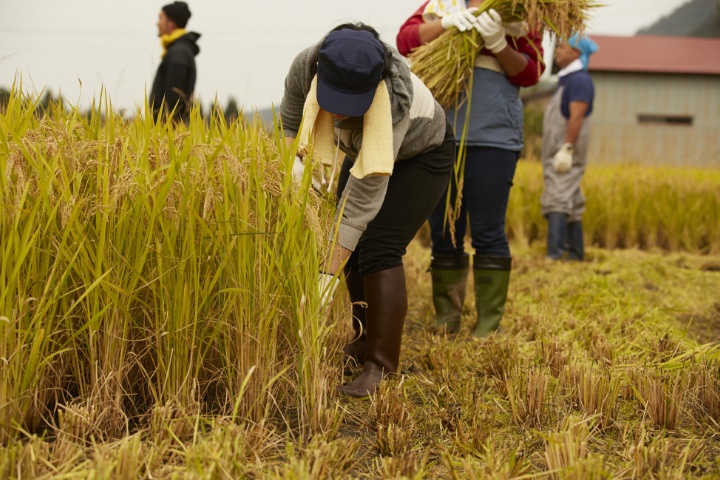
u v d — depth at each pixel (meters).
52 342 2.21
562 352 3.16
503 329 3.91
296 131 2.74
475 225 3.75
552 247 6.62
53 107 2.44
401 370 3.04
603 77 23.33
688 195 8.00
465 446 2.19
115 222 2.17
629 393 2.72
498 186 3.69
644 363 2.91
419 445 2.28
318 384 2.31
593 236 8.29
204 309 2.31
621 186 8.25
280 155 2.35
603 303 4.54
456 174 3.46
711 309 4.67
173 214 2.18
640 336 3.65
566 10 3.45
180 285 2.20
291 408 2.50
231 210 2.23
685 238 7.89
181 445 2.01
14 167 2.03
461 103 3.58
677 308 4.61
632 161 10.79
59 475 1.80
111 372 2.17
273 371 2.35
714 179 8.48
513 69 3.61
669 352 3.17
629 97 23.38
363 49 2.27
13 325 2.01
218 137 2.53
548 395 2.65
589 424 2.47
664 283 5.52
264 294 2.28
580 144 6.54
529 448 2.28
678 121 23.39
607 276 5.50
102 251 2.11
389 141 2.37
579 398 2.59
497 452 2.18
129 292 2.18
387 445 2.20
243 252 2.25
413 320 4.05
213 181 2.22
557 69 11.25
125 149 2.21
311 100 2.41
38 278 2.11
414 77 2.73
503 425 2.49
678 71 23.02
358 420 2.44
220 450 1.95
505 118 3.65
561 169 6.41
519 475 2.03
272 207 2.31
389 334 2.73
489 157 3.66
